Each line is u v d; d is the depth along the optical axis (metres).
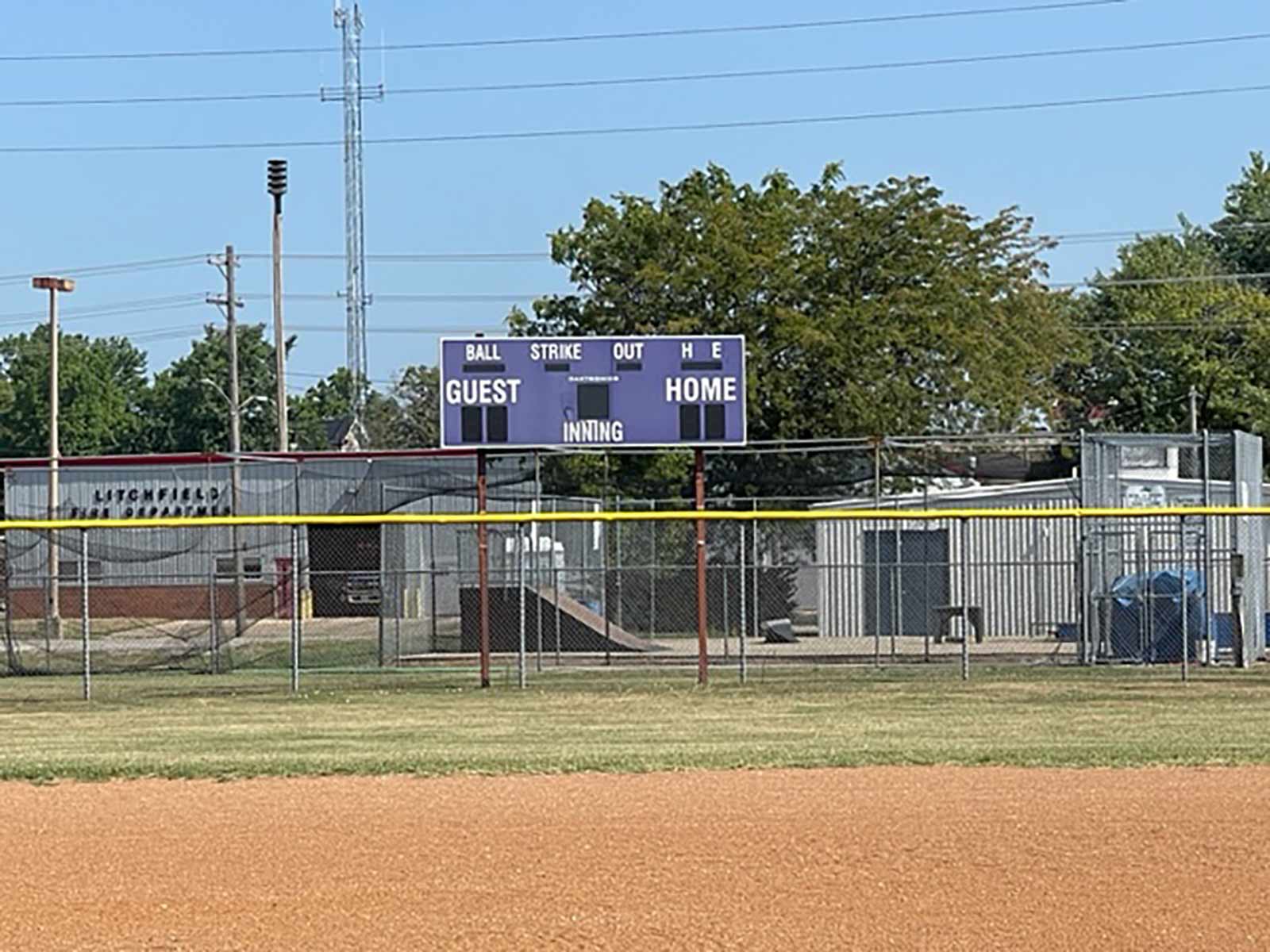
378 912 12.35
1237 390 83.19
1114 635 33.41
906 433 55.50
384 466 48.66
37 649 37.00
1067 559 41.28
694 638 41.19
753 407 55.03
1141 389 86.44
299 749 20.92
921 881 13.06
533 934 11.76
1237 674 30.61
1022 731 22.14
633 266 57.22
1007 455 50.72
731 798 16.62
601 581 38.28
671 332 55.22
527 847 14.38
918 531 42.16
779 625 40.34
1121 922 11.95
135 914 12.44
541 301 58.28
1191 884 12.96
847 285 57.50
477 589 36.91
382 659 33.53
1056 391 79.06
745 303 56.34
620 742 21.34
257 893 12.96
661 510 44.12
